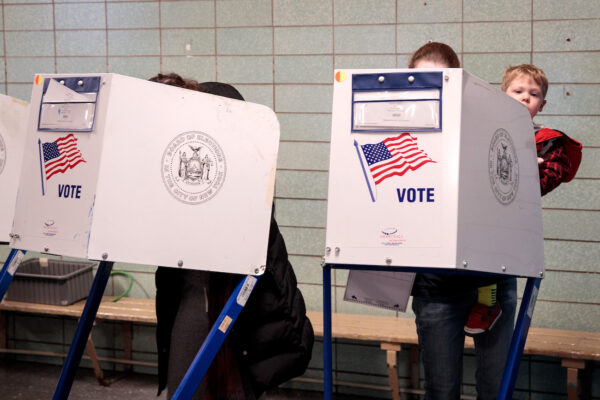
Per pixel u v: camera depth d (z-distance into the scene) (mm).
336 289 3365
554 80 3053
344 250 1492
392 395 3217
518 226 1693
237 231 1680
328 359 1690
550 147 2121
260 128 1682
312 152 3314
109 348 3688
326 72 3262
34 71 3551
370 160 1491
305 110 3301
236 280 1844
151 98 1633
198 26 3357
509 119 1696
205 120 1668
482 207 1534
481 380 2197
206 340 1664
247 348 1791
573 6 3004
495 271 1562
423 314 1986
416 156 1471
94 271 3646
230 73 3354
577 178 3066
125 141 1604
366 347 3369
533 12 3043
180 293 1898
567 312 3127
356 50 3223
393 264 1466
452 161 1454
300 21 3258
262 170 1685
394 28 3176
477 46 3111
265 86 3330
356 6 3199
